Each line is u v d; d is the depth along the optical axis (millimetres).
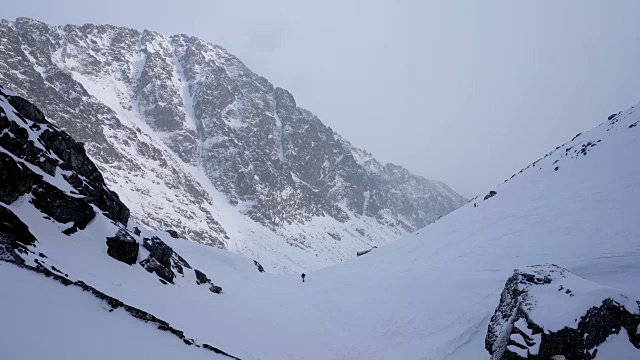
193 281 29422
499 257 31516
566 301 15680
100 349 10664
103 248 21469
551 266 18562
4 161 18031
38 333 9836
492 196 60344
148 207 156125
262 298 34062
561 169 52219
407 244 53344
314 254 193875
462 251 37781
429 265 36875
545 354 14492
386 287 33219
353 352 23016
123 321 12883
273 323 26922
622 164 41375
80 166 27531
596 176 42625
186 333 17984
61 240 19141
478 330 21344
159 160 198500
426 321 24328
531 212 41750
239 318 25625
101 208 25094
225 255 47531
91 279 16922
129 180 168625
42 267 12938
